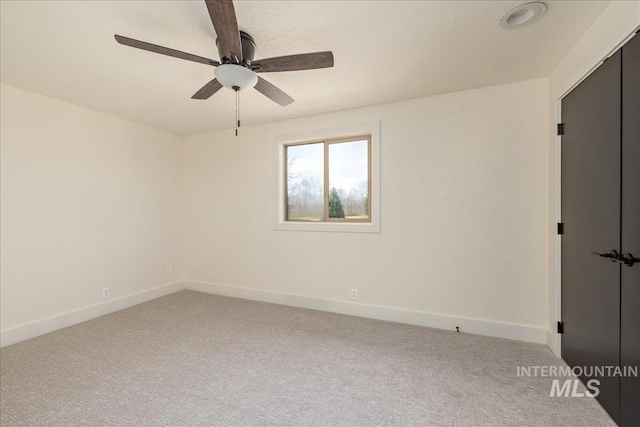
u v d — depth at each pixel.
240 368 2.15
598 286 1.73
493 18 1.71
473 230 2.76
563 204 2.20
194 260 4.32
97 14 1.65
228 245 4.05
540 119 2.52
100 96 2.85
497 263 2.68
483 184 2.72
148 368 2.15
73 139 3.07
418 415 1.65
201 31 1.82
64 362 2.24
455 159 2.81
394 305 3.07
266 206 3.76
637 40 1.38
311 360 2.26
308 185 3.63
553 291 2.34
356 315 3.24
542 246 2.53
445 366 2.15
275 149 3.68
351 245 3.27
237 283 3.98
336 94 2.82
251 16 1.66
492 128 2.68
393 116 3.05
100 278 3.31
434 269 2.91
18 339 2.62
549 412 1.66
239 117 3.51
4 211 2.58
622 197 1.51
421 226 2.95
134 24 1.75
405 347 2.47
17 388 1.91
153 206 3.93
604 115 1.66
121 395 1.84
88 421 1.61
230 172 4.02
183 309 3.47
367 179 3.31
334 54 2.09
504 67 2.31
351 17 1.69
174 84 2.58
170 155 4.18
